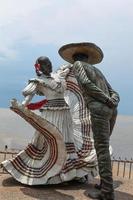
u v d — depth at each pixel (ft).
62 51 27.86
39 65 27.45
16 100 25.48
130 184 30.37
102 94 24.95
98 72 26.35
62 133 27.40
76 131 28.94
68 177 27.07
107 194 24.89
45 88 27.32
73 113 29.66
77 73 25.57
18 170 27.58
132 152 59.77
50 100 27.50
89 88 24.99
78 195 26.13
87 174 27.99
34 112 25.96
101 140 24.84
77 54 27.50
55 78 27.68
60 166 26.35
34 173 27.20
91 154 28.12
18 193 25.86
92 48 27.14
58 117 27.45
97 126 24.85
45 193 26.17
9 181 28.32
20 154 27.78
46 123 25.63
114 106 25.49
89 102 25.20
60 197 25.58
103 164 24.84
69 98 30.01
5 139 65.87
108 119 25.21
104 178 24.89
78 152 28.07
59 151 26.25
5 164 27.68
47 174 26.68
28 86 26.84
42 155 27.43
